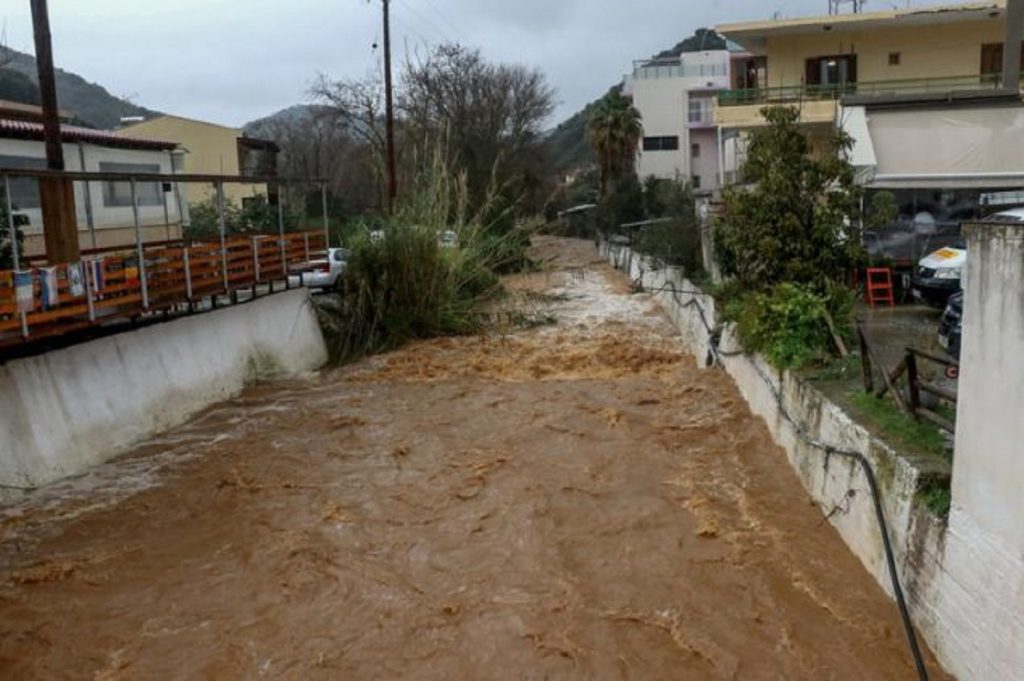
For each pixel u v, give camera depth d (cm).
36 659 778
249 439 1387
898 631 745
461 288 2381
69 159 2041
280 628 816
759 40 3117
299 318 1959
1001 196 1916
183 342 1548
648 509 1051
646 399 1552
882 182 1955
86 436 1258
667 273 2467
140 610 855
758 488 1092
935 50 2945
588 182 6150
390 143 3209
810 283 1335
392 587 885
